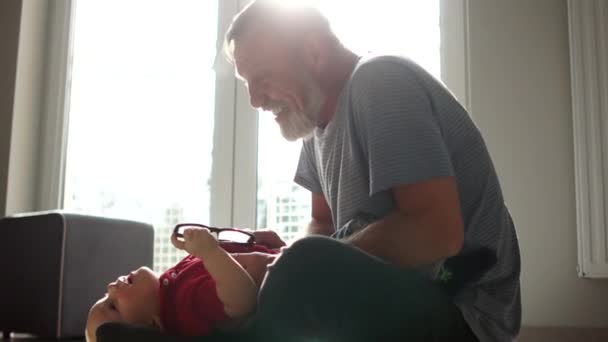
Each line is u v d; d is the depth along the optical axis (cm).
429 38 267
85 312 216
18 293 215
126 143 291
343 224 114
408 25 268
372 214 108
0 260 221
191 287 109
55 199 284
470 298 107
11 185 272
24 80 280
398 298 89
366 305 87
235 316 105
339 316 86
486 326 109
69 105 291
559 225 240
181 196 285
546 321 237
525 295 239
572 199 240
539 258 240
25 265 215
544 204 242
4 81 277
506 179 246
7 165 272
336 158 118
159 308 113
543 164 244
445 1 263
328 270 86
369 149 101
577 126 234
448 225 95
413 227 95
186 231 106
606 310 233
